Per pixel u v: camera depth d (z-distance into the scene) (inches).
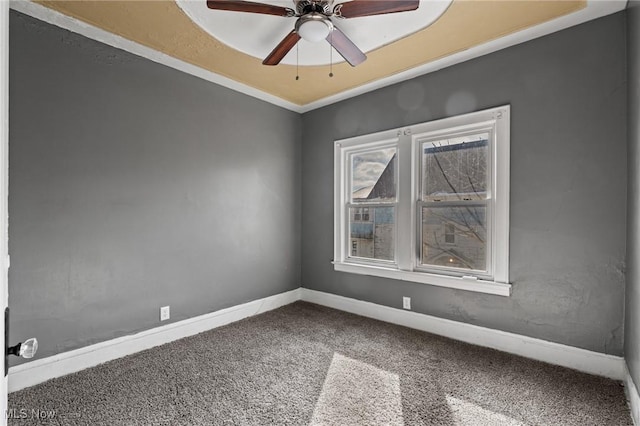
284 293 153.1
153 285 107.0
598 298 86.1
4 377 26.6
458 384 82.5
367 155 139.6
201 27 91.0
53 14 84.3
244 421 68.9
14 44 81.2
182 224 115.0
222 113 128.1
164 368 91.5
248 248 137.3
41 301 85.0
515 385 81.7
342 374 88.0
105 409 72.7
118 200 99.2
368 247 138.7
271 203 147.3
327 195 151.0
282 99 145.9
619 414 70.1
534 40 95.8
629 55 79.1
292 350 103.1
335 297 147.6
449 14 85.2
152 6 81.7
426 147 121.0
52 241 86.9
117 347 98.2
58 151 87.8
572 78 89.7
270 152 146.9
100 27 90.6
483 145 107.4
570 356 90.1
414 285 122.4
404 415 70.5
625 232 82.0
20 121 81.9
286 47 85.7
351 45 84.8
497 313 102.8
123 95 100.6
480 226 108.0
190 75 117.8
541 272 94.7
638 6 68.7
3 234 26.0
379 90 132.4
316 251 155.6
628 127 80.0
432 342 108.6
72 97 90.4
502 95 101.6
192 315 117.4
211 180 124.0
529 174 96.6
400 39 97.2
